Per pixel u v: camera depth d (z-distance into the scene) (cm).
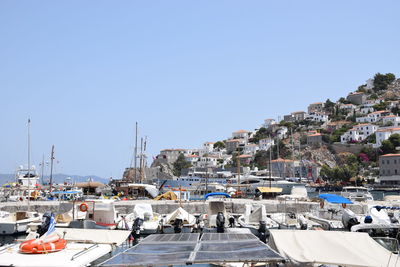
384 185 14125
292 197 4466
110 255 2086
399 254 1391
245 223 2995
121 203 4531
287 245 1445
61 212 3678
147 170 12556
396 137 17388
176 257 1088
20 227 3200
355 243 1443
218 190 7881
